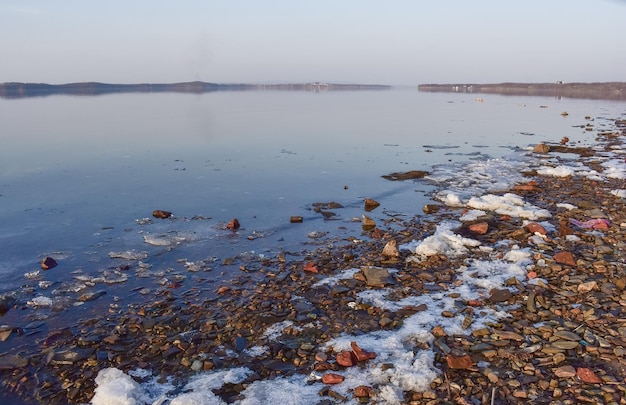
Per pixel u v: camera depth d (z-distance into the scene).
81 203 14.05
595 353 5.91
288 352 6.30
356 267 9.13
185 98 100.50
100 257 9.90
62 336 6.91
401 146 25.25
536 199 13.52
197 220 12.33
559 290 7.74
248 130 33.47
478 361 5.90
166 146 25.45
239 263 9.48
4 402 5.52
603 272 8.34
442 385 5.46
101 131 32.56
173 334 6.86
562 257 8.81
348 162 20.52
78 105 68.69
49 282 8.71
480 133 30.98
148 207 13.57
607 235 10.20
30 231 11.55
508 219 11.55
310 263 9.12
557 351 5.98
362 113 51.88
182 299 7.96
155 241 10.76
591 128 31.95
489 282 8.10
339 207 13.36
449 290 7.96
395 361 5.93
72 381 5.86
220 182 16.75
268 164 20.16
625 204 12.55
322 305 7.59
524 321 6.81
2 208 13.55
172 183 16.62
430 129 33.97
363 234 11.07
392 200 14.05
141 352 6.45
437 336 6.52
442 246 9.69
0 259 9.82
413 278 8.48
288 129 34.25
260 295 8.02
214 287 8.41
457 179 16.48
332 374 5.65
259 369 5.98
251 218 12.46
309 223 11.96
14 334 6.98
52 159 21.52
